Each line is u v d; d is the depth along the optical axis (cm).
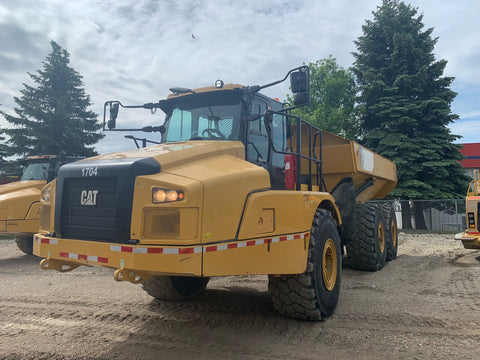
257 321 418
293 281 396
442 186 1977
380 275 673
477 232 859
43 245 370
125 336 381
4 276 722
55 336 384
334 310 442
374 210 726
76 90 2878
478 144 2794
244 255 337
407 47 2108
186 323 416
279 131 519
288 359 322
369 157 771
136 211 313
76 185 358
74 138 2641
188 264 299
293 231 386
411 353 329
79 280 668
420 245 1133
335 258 459
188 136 476
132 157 352
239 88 445
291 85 399
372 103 2202
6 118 2605
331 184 699
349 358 321
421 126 2106
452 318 417
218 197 325
